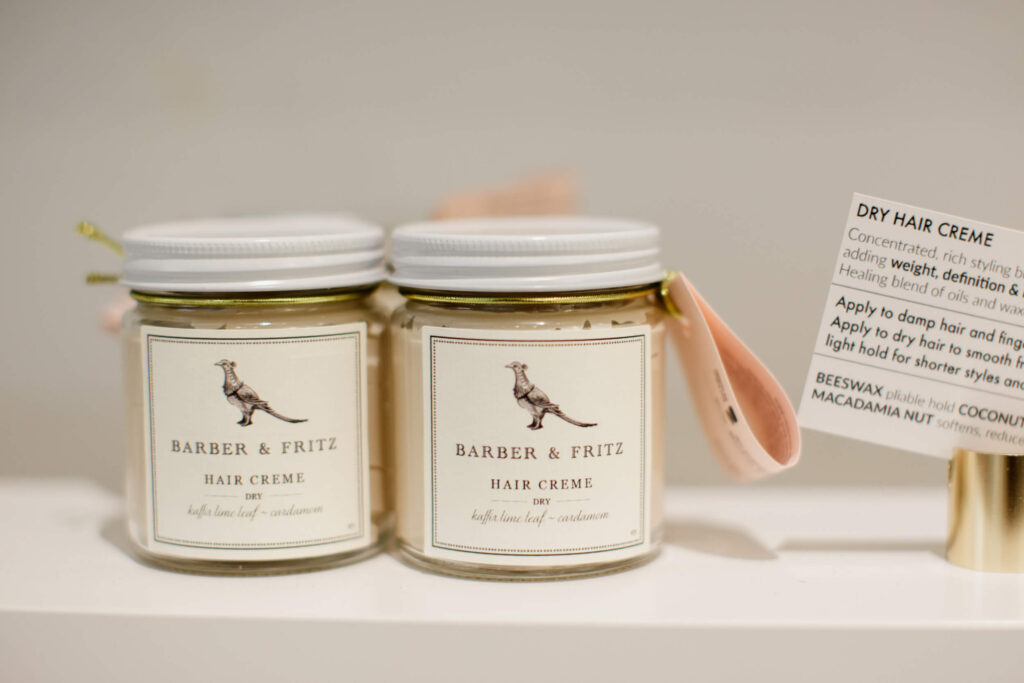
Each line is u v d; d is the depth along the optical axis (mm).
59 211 750
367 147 748
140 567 508
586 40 731
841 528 578
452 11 734
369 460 509
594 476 472
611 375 470
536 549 471
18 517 605
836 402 502
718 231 734
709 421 524
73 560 521
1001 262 486
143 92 742
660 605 451
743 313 736
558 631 428
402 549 511
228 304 473
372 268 506
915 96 711
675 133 732
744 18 719
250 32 739
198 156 749
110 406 762
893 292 494
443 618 433
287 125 747
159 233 510
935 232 488
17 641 445
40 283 756
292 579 487
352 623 432
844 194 724
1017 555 496
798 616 437
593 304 470
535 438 465
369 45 740
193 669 439
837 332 499
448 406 472
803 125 722
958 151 712
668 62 728
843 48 713
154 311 490
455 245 458
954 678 428
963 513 504
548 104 738
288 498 482
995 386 495
